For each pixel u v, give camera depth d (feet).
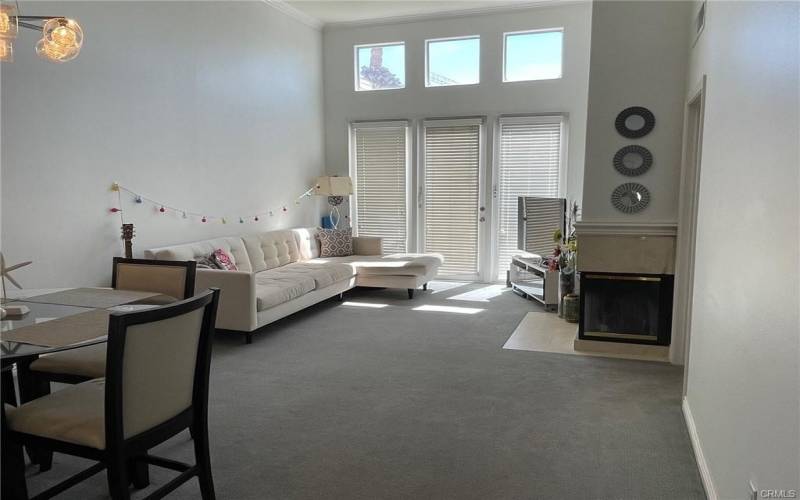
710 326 8.18
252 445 8.91
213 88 17.76
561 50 21.48
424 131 23.59
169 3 15.80
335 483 7.77
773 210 5.16
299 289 16.31
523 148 22.36
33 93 12.02
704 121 9.91
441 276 24.26
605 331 13.92
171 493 7.57
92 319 7.12
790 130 4.75
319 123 24.64
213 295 6.82
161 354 6.21
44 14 12.21
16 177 11.73
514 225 22.93
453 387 11.48
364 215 25.04
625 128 13.23
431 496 7.43
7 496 6.33
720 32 8.70
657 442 9.03
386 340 14.93
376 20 23.53
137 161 14.87
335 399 10.83
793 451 4.29
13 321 7.02
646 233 13.25
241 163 19.30
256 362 13.09
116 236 14.28
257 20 19.95
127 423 5.93
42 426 6.18
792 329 4.44
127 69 14.46
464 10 22.15
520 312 18.16
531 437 9.19
